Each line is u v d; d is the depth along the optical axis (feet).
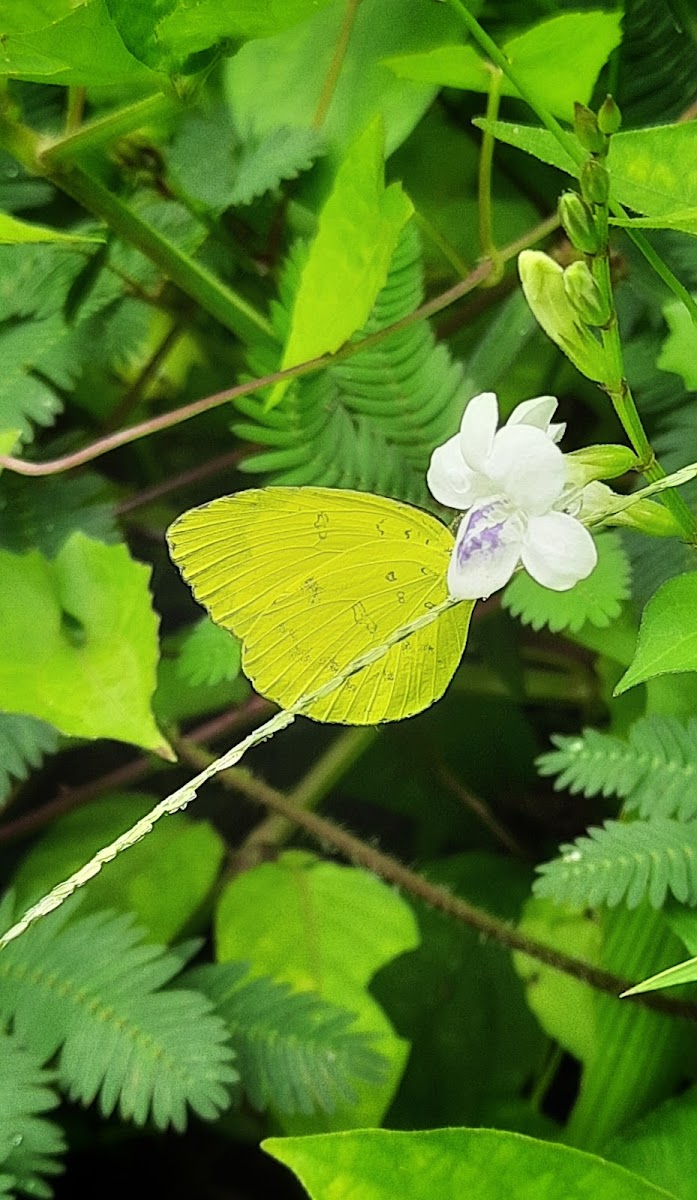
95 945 0.44
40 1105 0.41
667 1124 0.44
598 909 0.50
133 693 0.44
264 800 0.55
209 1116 0.40
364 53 0.51
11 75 0.37
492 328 0.53
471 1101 0.56
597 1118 0.47
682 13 0.52
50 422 0.51
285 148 0.51
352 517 0.36
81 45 0.35
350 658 0.39
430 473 0.31
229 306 0.51
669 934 0.47
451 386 0.50
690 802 0.42
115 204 0.48
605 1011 0.48
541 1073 0.56
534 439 0.29
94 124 0.43
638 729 0.44
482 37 0.32
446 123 0.58
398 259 0.49
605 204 0.27
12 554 0.46
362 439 0.50
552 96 0.43
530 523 0.29
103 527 0.53
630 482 0.51
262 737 0.28
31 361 0.52
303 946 0.55
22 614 0.45
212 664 0.50
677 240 0.50
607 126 0.27
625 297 0.52
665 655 0.29
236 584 0.38
